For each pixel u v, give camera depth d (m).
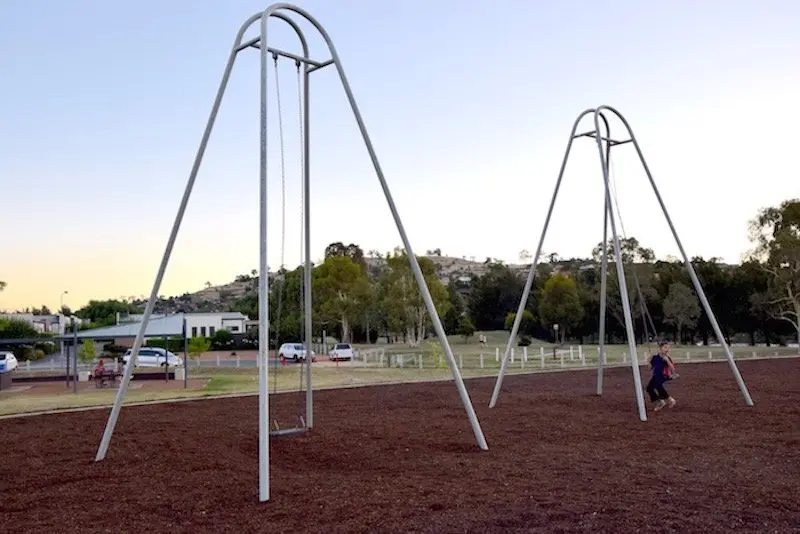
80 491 8.26
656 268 66.00
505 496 7.38
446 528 6.25
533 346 60.88
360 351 53.28
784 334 64.12
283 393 21.39
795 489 7.64
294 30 11.58
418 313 61.28
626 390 19.97
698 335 69.12
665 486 7.82
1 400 21.67
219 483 8.45
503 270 85.88
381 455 10.14
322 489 7.96
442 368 34.56
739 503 7.02
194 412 16.44
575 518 6.48
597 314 66.00
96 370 28.58
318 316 68.06
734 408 15.09
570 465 9.14
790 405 15.38
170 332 28.42
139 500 7.71
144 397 21.41
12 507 7.57
